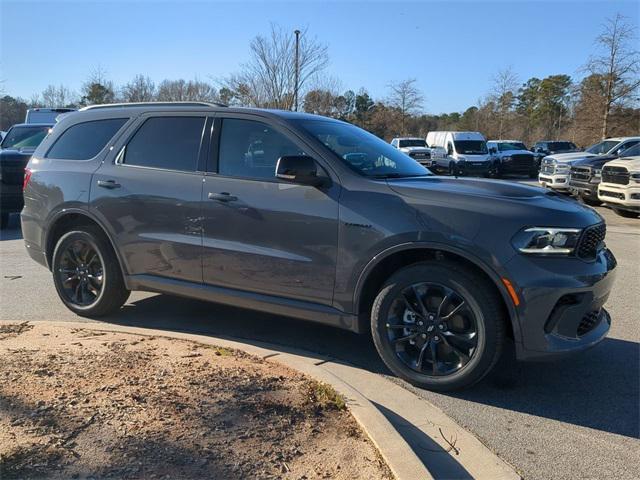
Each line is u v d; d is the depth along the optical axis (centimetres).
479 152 2797
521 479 296
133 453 283
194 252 469
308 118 477
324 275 419
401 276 397
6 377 363
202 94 3412
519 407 380
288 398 349
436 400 388
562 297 365
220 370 390
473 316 380
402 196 398
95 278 536
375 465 283
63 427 303
